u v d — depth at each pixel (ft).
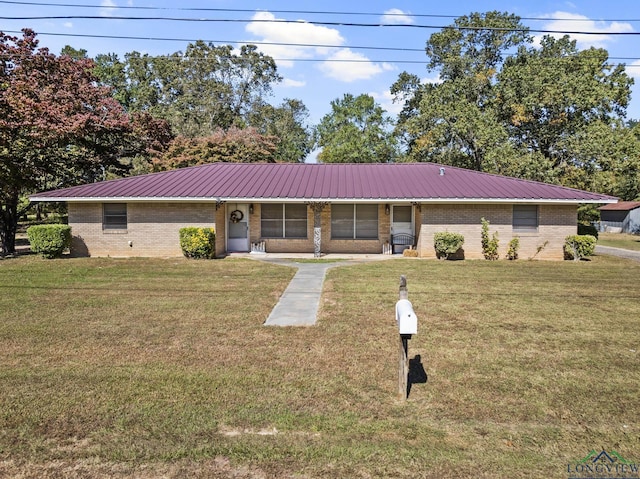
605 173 89.71
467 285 38.55
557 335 24.52
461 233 57.21
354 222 62.39
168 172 66.80
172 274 43.75
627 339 23.84
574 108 90.38
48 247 54.39
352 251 62.49
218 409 15.81
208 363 20.20
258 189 58.34
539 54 108.88
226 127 145.89
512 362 20.49
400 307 16.61
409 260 54.85
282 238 63.00
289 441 13.83
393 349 22.15
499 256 57.26
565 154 90.89
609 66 101.04
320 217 58.13
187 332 24.75
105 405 16.03
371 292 35.50
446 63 117.60
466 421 15.17
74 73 70.18
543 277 42.83
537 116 94.32
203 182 61.41
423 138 103.65
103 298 32.94
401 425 14.85
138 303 31.40
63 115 61.82
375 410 15.87
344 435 14.23
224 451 13.21
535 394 17.21
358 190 57.77
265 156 111.96
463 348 22.35
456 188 57.98
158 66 145.18
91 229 58.03
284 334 24.52
